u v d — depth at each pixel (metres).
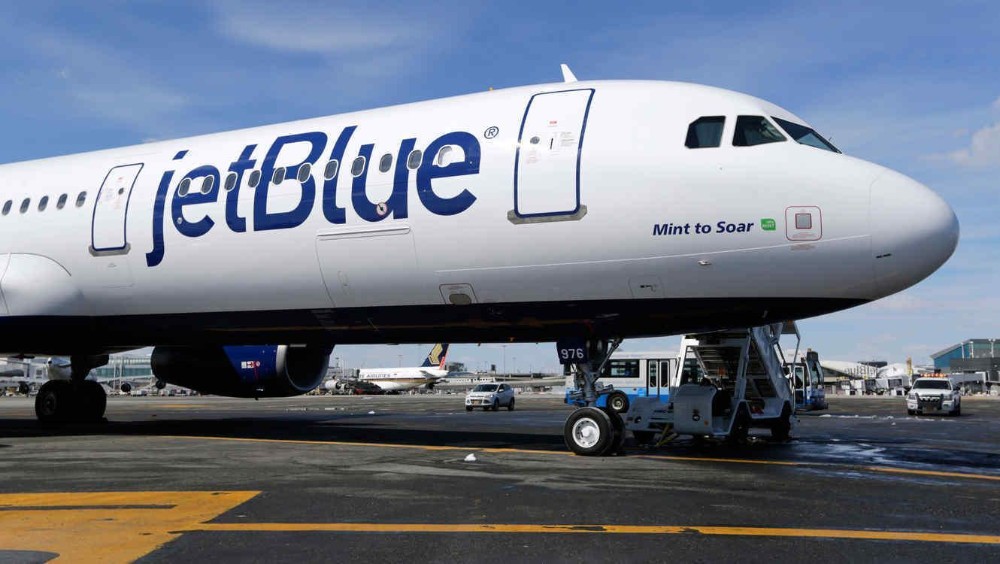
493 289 13.17
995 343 153.75
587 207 12.34
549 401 60.41
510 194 12.75
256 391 19.72
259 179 14.88
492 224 12.82
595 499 8.52
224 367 19.58
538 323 13.59
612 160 12.38
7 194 17.92
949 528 7.14
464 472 10.68
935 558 6.06
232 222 14.88
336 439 16.50
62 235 16.73
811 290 11.88
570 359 13.61
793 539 6.66
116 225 16.14
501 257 12.86
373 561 5.90
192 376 19.86
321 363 20.27
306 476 10.25
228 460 12.12
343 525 7.13
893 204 11.49
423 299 13.77
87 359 21.05
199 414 31.03
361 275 13.91
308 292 14.55
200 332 16.66
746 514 7.73
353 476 10.25
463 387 114.62
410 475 10.35
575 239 12.40
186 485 9.49
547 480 9.93
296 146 14.98
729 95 12.78
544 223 12.54
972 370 134.62
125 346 19.02
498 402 39.22
